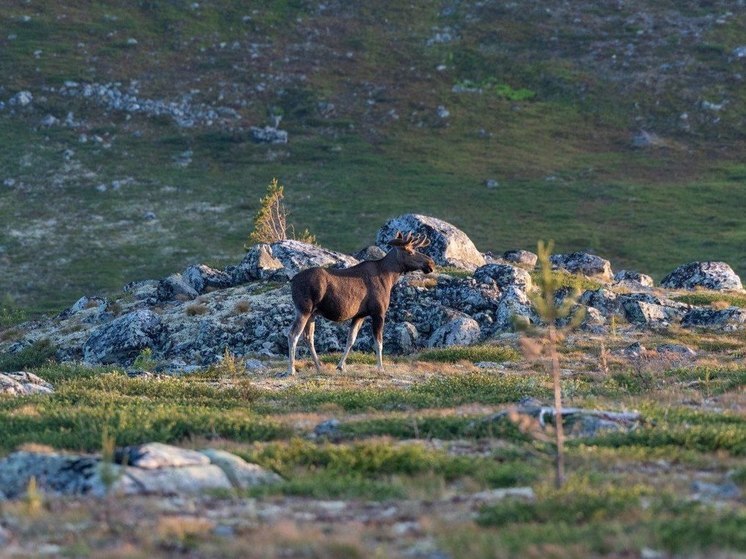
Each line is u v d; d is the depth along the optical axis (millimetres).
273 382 102750
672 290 169875
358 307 110188
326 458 52562
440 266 171500
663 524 37781
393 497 45469
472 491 46500
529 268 184500
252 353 132750
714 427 60000
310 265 160000
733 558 34344
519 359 123750
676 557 34969
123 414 66500
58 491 46344
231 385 99562
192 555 36188
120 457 49031
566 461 51844
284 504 44500
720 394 89188
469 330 137500
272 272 156250
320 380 104125
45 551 36938
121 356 140250
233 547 36188
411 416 69688
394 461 51281
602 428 60969
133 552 35844
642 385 96625
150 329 141750
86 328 157250
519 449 55000
